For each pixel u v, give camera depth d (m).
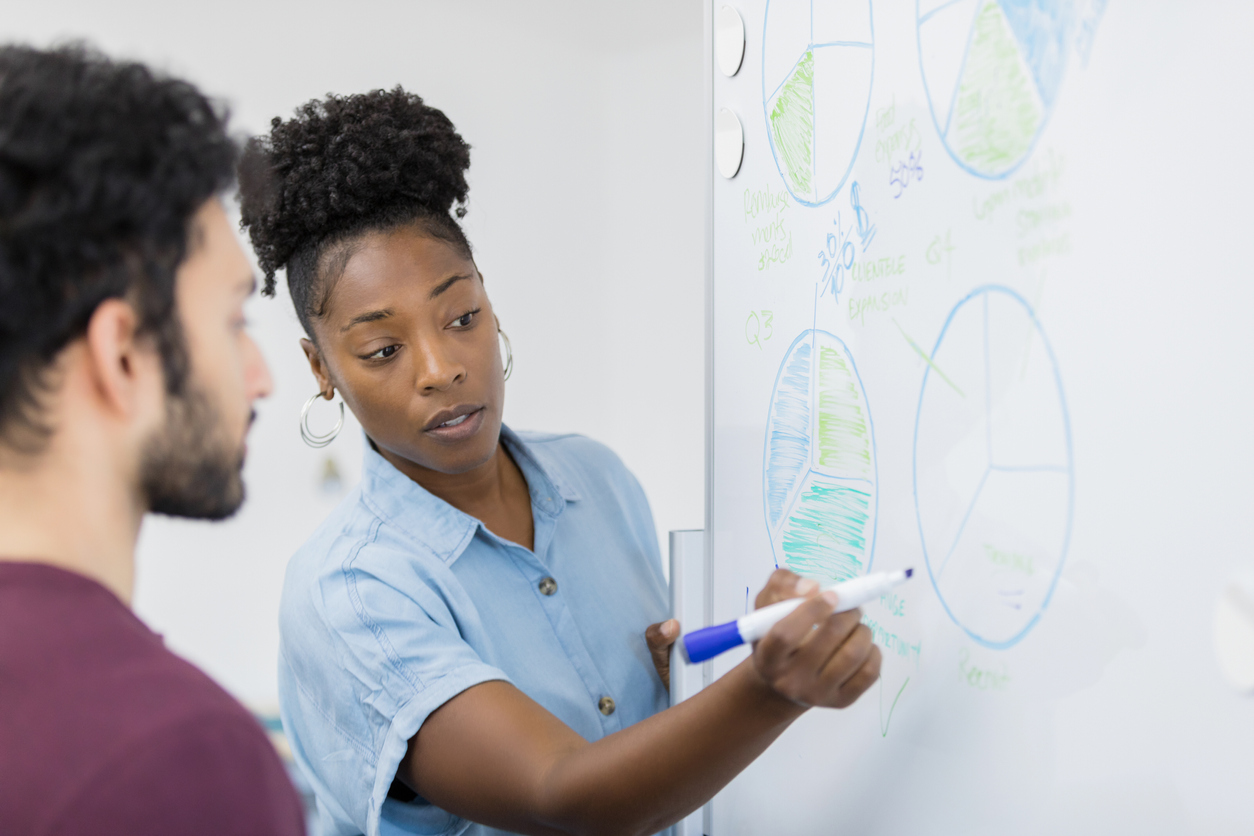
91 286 0.38
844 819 0.68
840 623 0.49
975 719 0.56
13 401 0.38
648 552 1.07
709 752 0.54
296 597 0.79
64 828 0.34
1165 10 0.43
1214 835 0.42
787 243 0.74
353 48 2.04
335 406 2.00
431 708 0.69
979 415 0.55
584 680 0.89
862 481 0.66
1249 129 0.39
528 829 0.65
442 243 0.79
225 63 1.95
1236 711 0.41
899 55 0.60
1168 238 0.43
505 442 0.96
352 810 0.77
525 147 2.18
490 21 2.12
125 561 0.43
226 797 0.36
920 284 0.59
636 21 2.16
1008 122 0.52
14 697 0.36
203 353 0.43
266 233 0.79
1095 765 0.48
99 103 0.39
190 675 0.39
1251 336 0.39
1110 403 0.46
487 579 0.87
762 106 0.76
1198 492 0.42
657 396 2.23
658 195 2.18
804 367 0.72
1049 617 0.50
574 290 2.25
